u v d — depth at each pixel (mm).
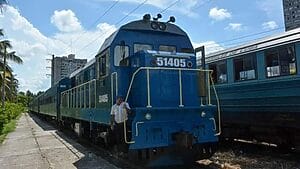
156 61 8672
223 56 12438
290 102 9383
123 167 8961
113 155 10734
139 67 8805
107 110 9859
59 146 13680
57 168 9164
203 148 8930
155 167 8531
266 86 10273
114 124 8656
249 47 11172
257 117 10711
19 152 12695
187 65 9086
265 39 10617
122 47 9461
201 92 9125
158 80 8594
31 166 9703
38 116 49281
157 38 9953
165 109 8195
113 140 10078
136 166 8805
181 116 8477
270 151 11211
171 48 10109
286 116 9547
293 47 9352
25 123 33000
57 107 23031
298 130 9805
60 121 22219
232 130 12594
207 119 8773
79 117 14547
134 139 7797
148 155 8109
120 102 8531
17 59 36062
